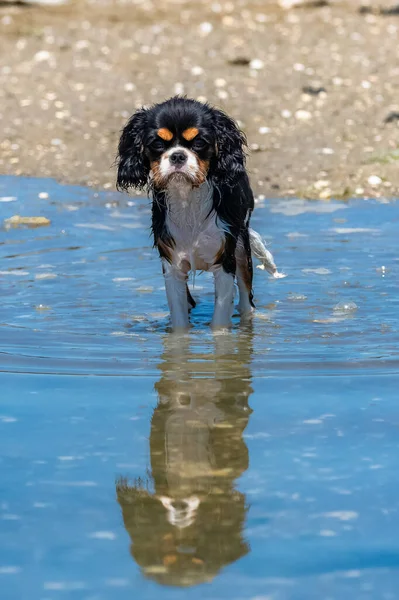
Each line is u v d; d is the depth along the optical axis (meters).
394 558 5.29
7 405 7.78
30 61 23.92
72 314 10.76
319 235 14.28
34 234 14.52
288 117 20.47
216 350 9.45
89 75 23.02
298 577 5.11
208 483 6.27
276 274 12.27
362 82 22.27
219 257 10.43
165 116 9.81
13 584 5.07
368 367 8.79
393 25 26.23
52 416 7.53
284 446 6.86
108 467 6.54
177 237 10.38
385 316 10.61
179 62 23.70
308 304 11.14
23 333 9.96
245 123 20.12
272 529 5.63
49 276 12.30
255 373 8.66
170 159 9.72
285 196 16.70
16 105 21.42
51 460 6.65
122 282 12.09
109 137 19.81
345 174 17.64
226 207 10.34
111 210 16.02
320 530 5.60
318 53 24.16
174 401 7.88
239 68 23.23
